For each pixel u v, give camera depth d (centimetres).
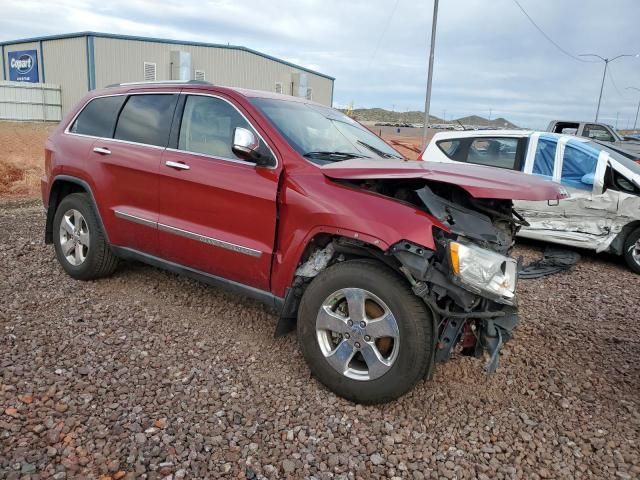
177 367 353
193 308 450
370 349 312
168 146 420
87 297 462
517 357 400
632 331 466
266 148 364
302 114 418
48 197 518
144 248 441
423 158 866
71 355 357
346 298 319
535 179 332
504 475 271
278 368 361
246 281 375
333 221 318
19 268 531
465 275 295
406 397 336
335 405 321
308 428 297
